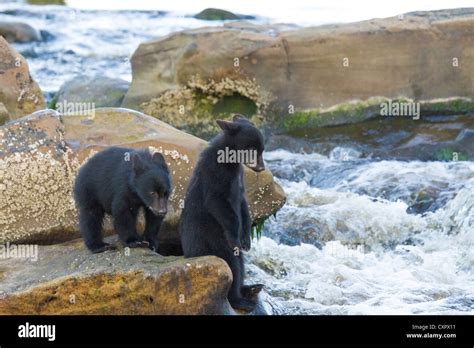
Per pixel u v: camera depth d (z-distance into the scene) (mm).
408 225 11617
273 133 15258
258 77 15305
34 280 7703
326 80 15227
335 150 14672
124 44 22141
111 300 7531
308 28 15578
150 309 7508
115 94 16469
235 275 8180
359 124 15180
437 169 13312
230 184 8039
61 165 8969
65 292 7539
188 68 15508
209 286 7531
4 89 11898
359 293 9555
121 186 8008
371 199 12469
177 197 9148
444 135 14672
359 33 15148
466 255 10625
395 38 15117
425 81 15188
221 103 15633
